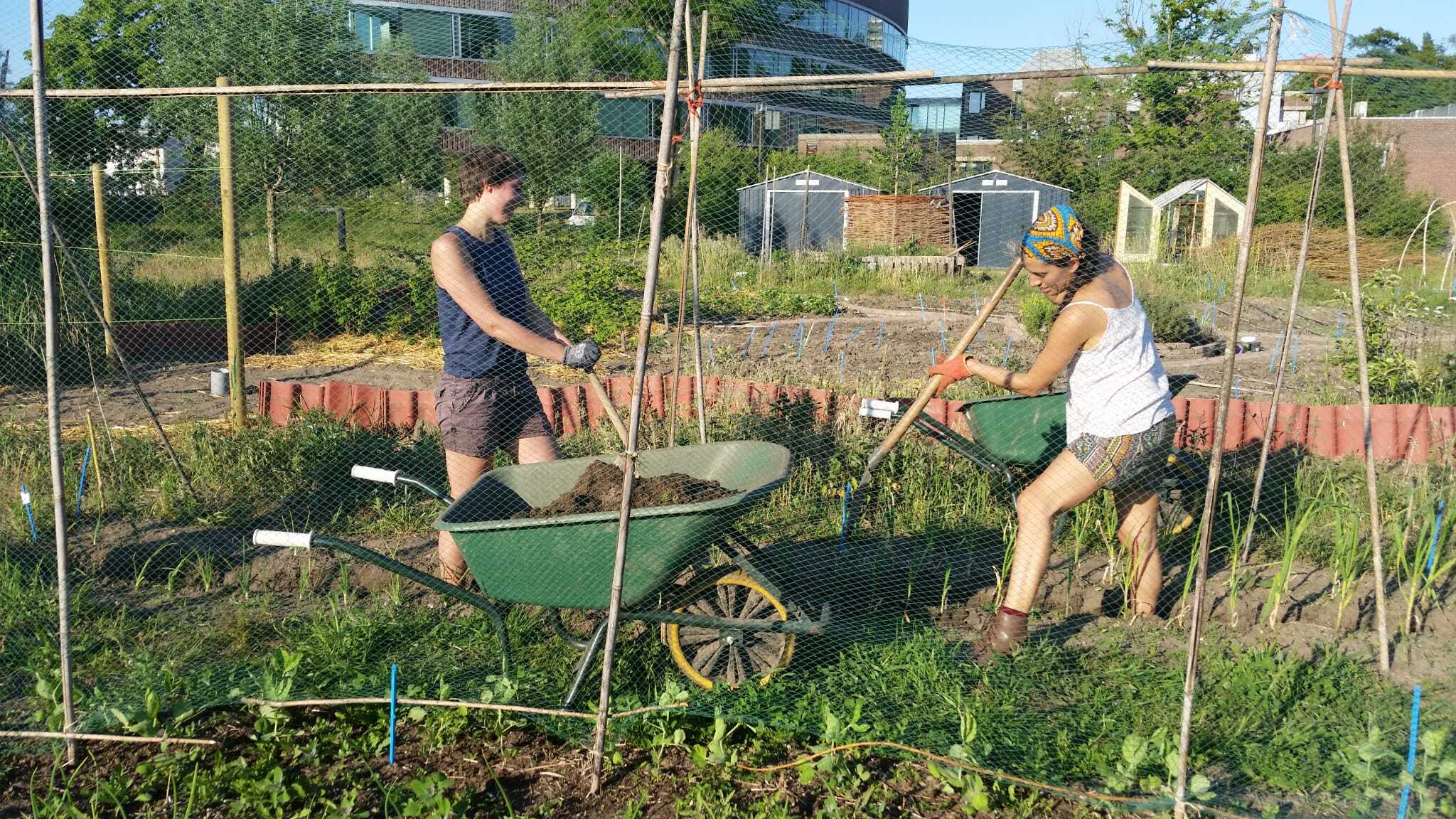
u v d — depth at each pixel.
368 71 10.30
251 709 3.75
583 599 3.71
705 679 4.03
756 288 17.62
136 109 8.48
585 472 4.25
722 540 3.86
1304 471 5.88
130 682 3.90
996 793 3.34
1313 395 8.51
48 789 3.33
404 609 4.59
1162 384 4.13
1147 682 3.97
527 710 3.54
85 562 5.11
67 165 8.45
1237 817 3.18
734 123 21.98
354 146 8.95
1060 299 4.14
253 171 8.88
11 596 4.50
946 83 4.23
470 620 4.41
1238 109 6.93
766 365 10.55
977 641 4.38
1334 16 4.00
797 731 3.62
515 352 4.48
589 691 3.90
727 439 6.83
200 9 8.62
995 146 22.41
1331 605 4.60
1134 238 14.43
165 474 6.23
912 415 4.87
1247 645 4.32
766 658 4.24
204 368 10.04
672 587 4.06
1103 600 4.77
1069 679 4.04
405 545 5.52
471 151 4.27
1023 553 4.14
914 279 18.81
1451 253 7.96
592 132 9.63
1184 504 5.55
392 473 4.15
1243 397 8.88
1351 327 11.91
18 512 5.58
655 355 10.73
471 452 4.52
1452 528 4.96
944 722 3.71
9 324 8.90
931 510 5.84
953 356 4.63
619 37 7.64
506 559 3.62
